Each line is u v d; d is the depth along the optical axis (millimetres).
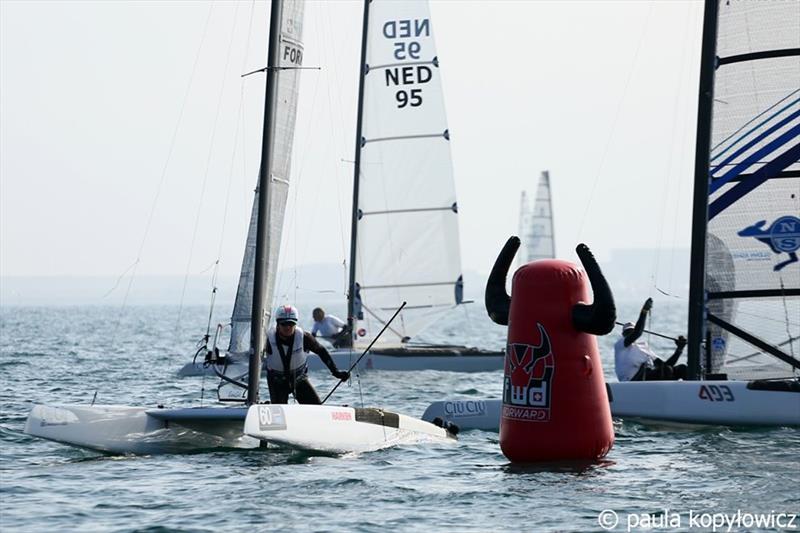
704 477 42906
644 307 60688
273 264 51906
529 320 44844
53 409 46594
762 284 59062
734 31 59531
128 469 44281
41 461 46031
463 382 87188
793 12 58781
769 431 54781
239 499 38969
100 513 37000
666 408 55906
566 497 39469
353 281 101438
